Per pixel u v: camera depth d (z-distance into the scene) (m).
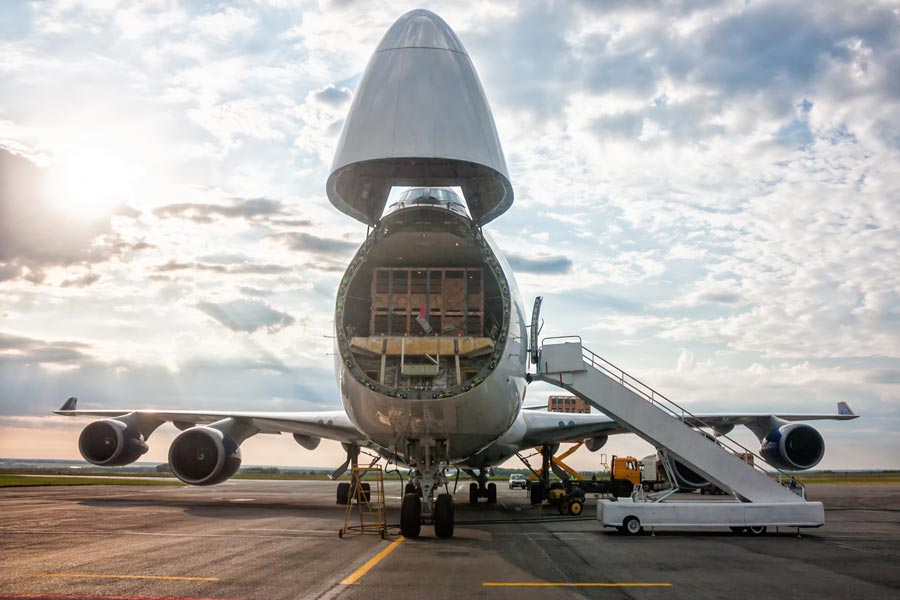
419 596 8.09
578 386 16.83
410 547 12.37
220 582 8.80
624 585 8.91
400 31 13.34
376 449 20.27
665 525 15.00
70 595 7.96
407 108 12.38
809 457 20.17
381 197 14.49
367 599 7.89
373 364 13.83
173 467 20.09
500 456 22.80
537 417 23.28
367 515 18.77
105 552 11.32
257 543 12.65
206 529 14.92
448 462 16.52
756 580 9.34
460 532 15.07
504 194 13.64
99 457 22.23
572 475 29.59
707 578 9.47
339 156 12.59
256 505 22.95
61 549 11.67
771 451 20.39
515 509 23.88
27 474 66.44
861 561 11.17
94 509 20.17
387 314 14.55
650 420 16.62
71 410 23.52
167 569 9.70
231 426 21.53
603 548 12.62
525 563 10.63
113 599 7.79
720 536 14.95
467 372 13.66
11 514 18.27
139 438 22.62
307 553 11.39
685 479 20.61
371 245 13.55
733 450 16.47
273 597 7.94
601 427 23.16
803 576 9.68
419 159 12.24
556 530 15.88
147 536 13.55
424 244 14.57
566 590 8.54
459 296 14.65
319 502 25.53
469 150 12.36
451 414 13.09
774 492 16.08
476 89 13.16
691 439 16.48
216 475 19.62
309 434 22.27
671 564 10.71
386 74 12.81
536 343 16.30
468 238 13.61
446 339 13.20
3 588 8.34
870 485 62.84
